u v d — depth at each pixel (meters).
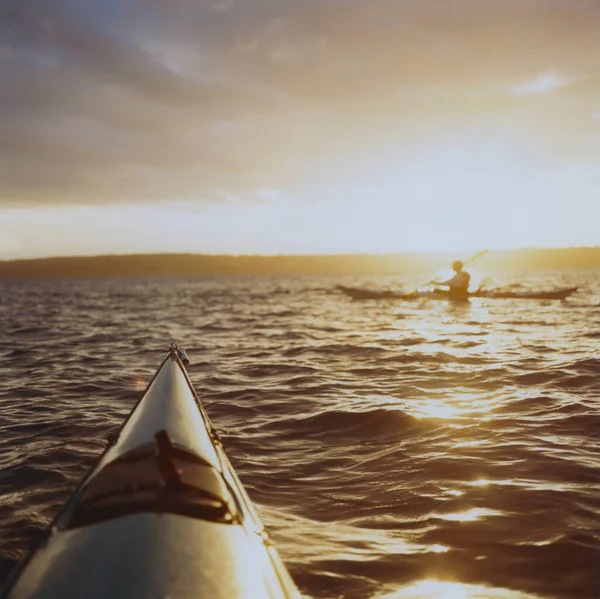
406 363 10.43
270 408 7.21
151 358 11.93
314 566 3.14
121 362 11.38
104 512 2.46
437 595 2.88
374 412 6.65
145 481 2.59
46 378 9.61
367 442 5.64
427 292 23.48
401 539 3.50
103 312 28.45
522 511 3.87
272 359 11.45
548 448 5.25
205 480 2.71
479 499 4.09
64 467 4.93
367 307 25.56
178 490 2.55
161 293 55.06
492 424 6.11
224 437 5.92
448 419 6.35
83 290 70.25
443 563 3.19
